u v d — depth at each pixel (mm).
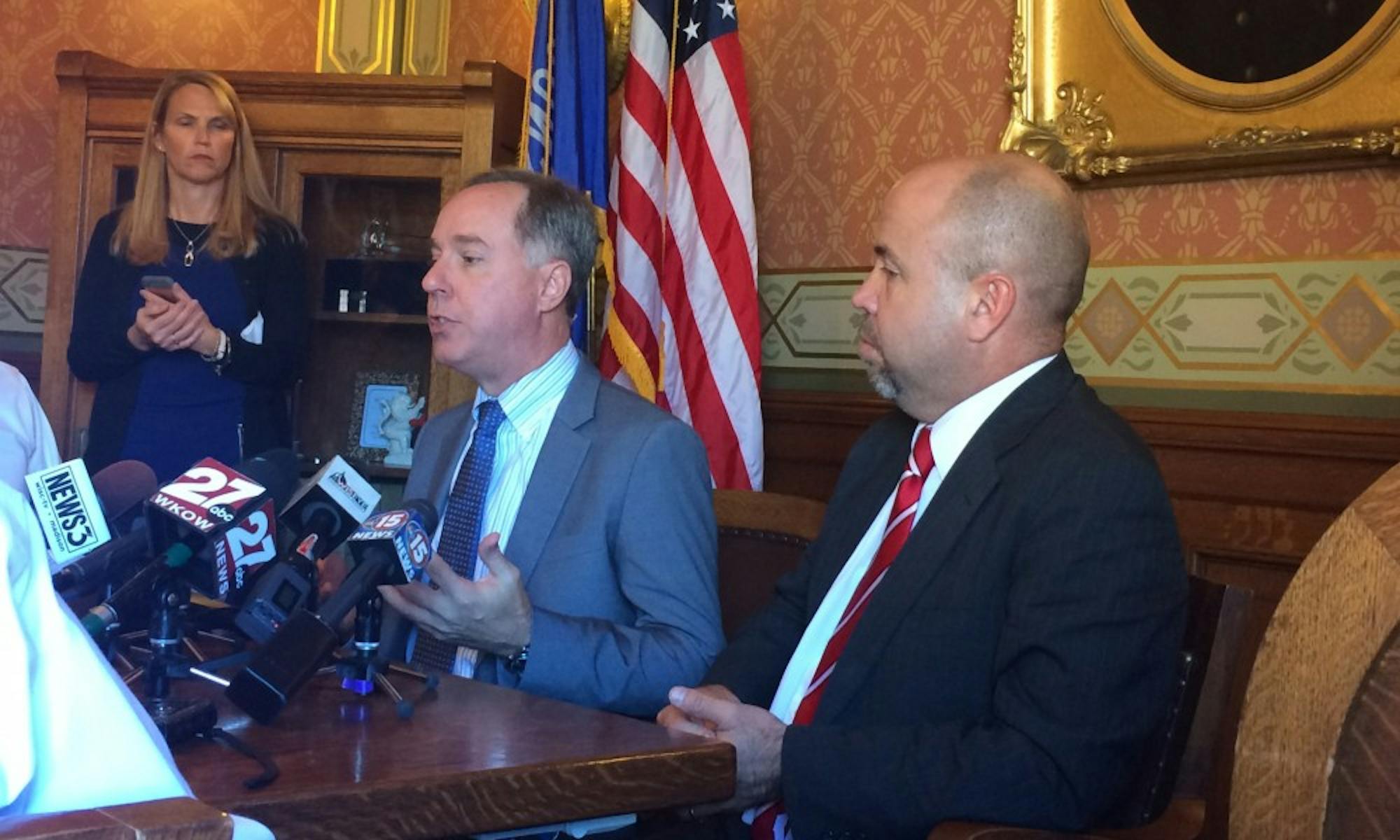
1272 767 918
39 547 873
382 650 2467
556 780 1372
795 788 1850
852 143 4070
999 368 2084
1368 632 875
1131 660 1801
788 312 4223
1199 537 3248
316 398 4426
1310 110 3100
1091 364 3521
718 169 4023
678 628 2264
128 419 4004
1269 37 3160
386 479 4387
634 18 4113
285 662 1451
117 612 1492
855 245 4062
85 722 853
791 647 2326
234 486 1594
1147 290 3420
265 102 4344
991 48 3742
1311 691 903
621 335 4020
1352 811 873
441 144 4270
